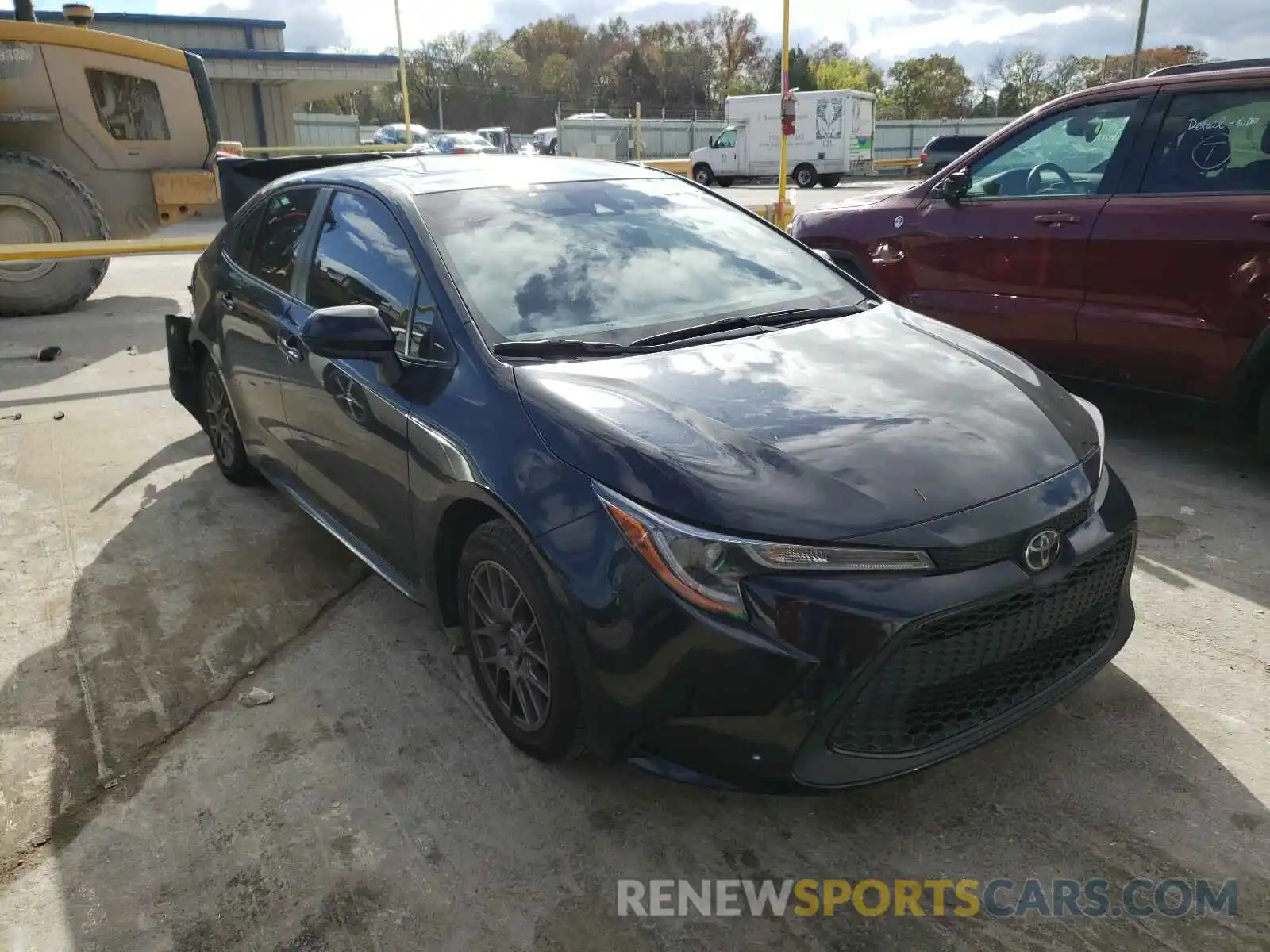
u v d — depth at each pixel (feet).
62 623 11.60
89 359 24.22
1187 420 16.06
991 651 7.31
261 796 8.59
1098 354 15.71
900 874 7.52
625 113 307.78
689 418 8.03
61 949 7.06
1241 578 11.69
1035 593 7.34
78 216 29.17
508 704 8.97
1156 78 15.21
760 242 12.06
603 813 8.28
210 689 10.23
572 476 7.72
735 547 6.97
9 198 28.27
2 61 28.66
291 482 12.93
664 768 7.49
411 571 10.05
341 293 11.18
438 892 7.48
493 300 9.66
